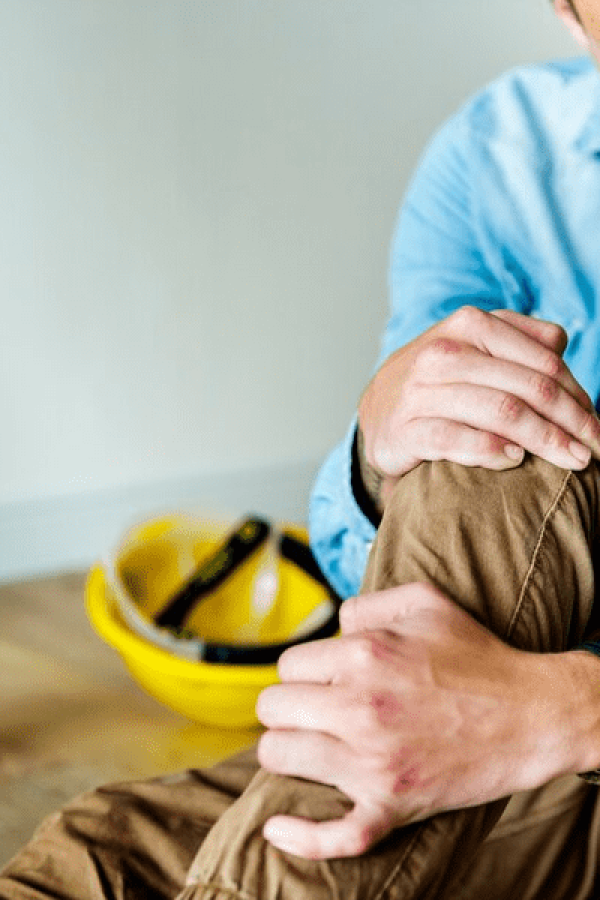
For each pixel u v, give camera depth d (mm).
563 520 692
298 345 2271
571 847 937
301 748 604
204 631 1804
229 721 1680
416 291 1159
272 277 2203
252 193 2137
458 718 598
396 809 594
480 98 1181
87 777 1593
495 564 666
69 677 1850
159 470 2229
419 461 752
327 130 2162
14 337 2043
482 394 716
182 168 2064
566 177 1085
